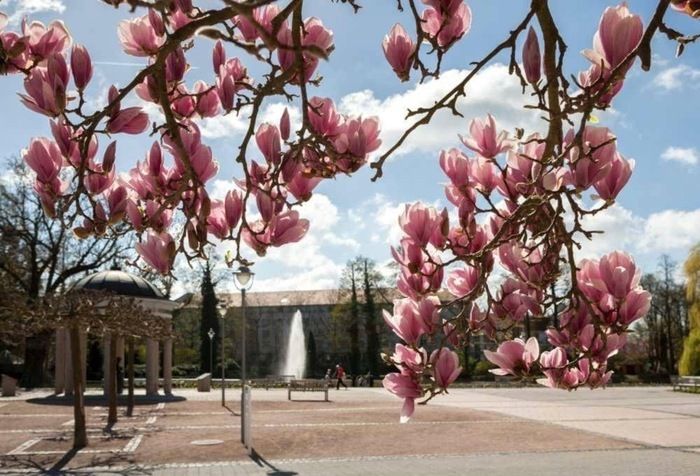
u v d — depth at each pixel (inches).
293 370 4037.9
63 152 104.7
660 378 2674.7
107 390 1547.7
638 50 102.9
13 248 1974.7
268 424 1023.0
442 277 117.4
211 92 123.7
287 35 112.9
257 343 4709.6
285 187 116.7
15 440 852.6
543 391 1915.6
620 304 112.5
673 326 2972.4
